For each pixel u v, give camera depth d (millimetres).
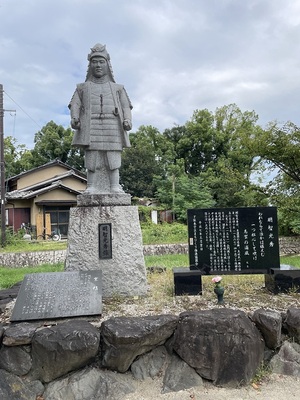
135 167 28625
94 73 5344
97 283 4473
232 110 30719
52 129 31969
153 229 17984
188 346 3561
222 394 3363
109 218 5051
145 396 3346
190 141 30359
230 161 26953
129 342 3400
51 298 4203
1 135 17047
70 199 21875
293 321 3781
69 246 4984
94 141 5227
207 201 22984
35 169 23781
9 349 3486
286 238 15695
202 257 4980
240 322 3631
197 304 4441
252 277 5969
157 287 5395
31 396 3344
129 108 5488
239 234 5004
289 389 3434
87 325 3639
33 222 21156
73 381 3404
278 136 11703
